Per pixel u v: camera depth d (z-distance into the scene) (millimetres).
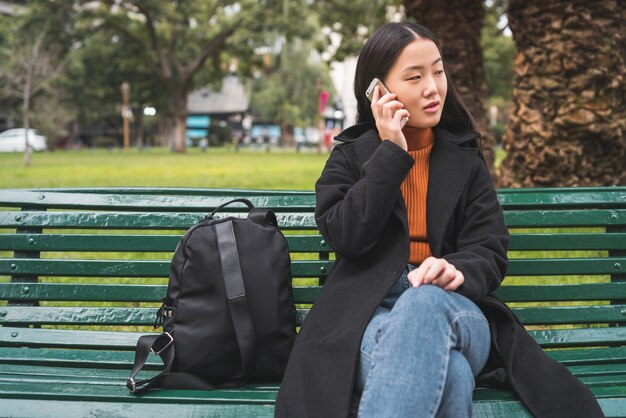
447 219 2307
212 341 2275
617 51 5988
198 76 45812
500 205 2490
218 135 70938
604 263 2674
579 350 2615
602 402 2137
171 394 2170
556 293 2654
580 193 2732
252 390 2271
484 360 2107
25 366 2477
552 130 6062
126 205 2689
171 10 37906
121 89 46719
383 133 2250
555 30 6004
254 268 2316
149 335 2312
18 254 2680
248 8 36469
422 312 1937
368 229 2184
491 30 27812
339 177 2379
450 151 2400
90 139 73812
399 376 1853
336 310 2236
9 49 35250
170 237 2646
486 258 2219
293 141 59594
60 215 2668
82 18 35000
